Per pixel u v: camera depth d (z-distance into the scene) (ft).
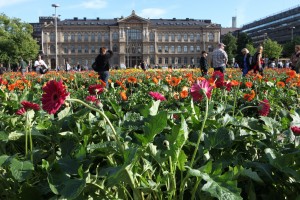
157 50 398.21
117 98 23.08
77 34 390.83
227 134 7.63
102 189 5.89
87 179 5.69
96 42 392.47
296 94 23.36
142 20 391.24
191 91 7.59
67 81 42.93
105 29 392.47
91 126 9.12
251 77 40.37
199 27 398.83
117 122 9.58
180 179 6.62
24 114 9.28
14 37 281.95
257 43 483.51
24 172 6.03
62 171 6.12
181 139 6.04
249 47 319.06
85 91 30.53
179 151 6.09
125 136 8.10
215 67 51.98
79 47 392.27
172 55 399.65
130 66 394.93
